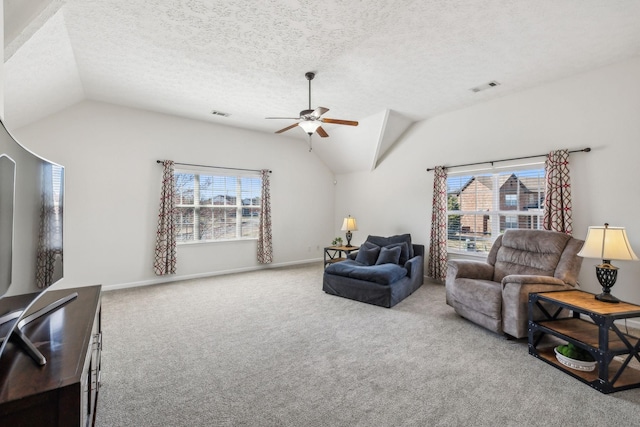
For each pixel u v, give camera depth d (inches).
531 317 100.4
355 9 95.3
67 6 92.7
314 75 142.8
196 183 212.2
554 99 147.9
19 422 35.3
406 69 136.8
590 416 69.0
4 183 45.6
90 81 148.3
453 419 67.9
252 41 114.1
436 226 195.3
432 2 91.7
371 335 114.4
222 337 112.7
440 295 167.9
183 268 204.7
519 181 164.1
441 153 198.2
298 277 212.1
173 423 66.6
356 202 265.4
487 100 173.3
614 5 92.9
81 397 39.2
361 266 169.2
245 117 205.6
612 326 79.2
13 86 115.6
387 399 75.4
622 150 127.8
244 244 233.0
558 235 122.3
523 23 102.3
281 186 254.7
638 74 124.3
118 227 180.9
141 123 188.9
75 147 167.8
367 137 222.4
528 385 81.4
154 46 117.4
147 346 104.9
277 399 75.4
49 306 63.6
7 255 46.3
